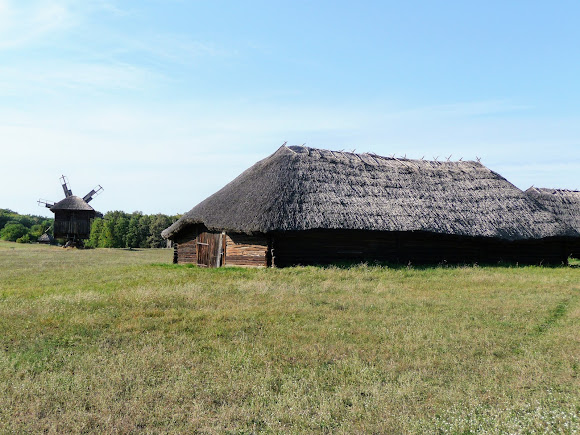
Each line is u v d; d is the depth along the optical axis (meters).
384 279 16.86
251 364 7.19
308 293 13.74
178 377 6.55
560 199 31.62
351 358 7.49
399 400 5.87
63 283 17.44
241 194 22.25
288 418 5.36
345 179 22.47
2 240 81.75
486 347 8.31
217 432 4.99
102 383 6.31
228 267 20.84
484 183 26.59
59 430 5.02
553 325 10.17
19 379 6.44
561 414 5.43
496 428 5.08
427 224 21.52
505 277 17.94
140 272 20.47
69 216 57.75
